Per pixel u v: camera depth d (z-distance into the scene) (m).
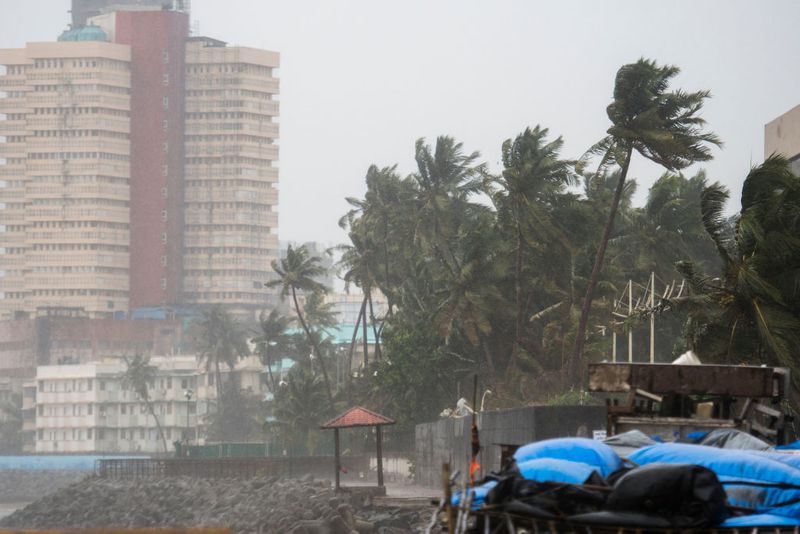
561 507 9.07
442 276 76.69
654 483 8.95
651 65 53.28
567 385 59.56
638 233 73.75
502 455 11.17
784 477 9.57
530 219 65.69
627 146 54.50
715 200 35.56
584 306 57.31
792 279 34.28
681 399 14.31
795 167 48.59
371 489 50.03
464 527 9.20
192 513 71.25
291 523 48.25
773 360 34.56
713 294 35.53
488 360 71.75
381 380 80.88
